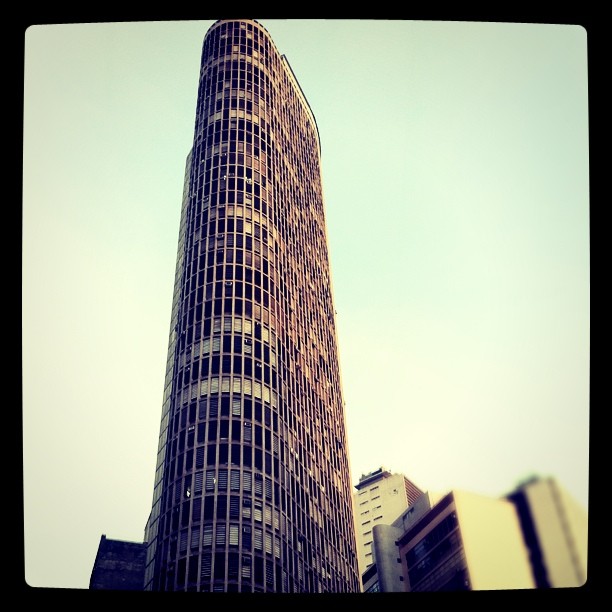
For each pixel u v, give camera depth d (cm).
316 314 12000
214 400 8825
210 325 9575
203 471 8206
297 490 9075
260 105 12800
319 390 11044
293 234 12106
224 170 11519
